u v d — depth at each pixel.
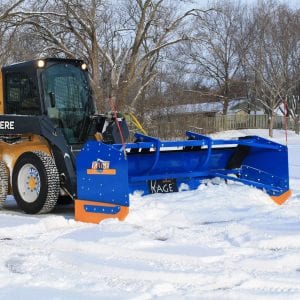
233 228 6.28
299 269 4.88
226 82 52.53
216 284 4.52
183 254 5.30
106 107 23.25
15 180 8.40
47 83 8.38
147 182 7.94
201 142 8.02
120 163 6.86
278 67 42.25
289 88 42.28
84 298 4.21
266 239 5.69
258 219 6.81
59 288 4.49
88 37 29.09
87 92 8.83
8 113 8.77
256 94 46.28
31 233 6.73
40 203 7.95
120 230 6.35
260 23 45.16
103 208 7.04
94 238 5.99
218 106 53.97
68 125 8.52
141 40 30.61
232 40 51.22
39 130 7.96
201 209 7.32
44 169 7.87
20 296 4.28
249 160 8.82
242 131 43.88
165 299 4.14
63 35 28.98
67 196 8.56
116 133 8.62
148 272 4.80
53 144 7.90
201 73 52.88
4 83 8.80
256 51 44.19
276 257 5.12
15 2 25.91
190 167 8.40
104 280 4.69
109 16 30.41
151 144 7.58
